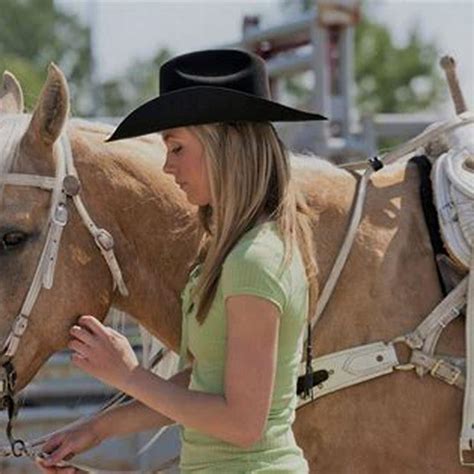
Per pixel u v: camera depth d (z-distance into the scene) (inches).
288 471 229.8
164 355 294.2
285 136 650.8
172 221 273.0
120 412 262.2
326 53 661.9
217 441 230.8
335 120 679.7
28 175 254.2
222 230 228.8
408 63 3021.7
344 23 667.4
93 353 232.1
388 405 271.4
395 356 271.7
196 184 232.2
